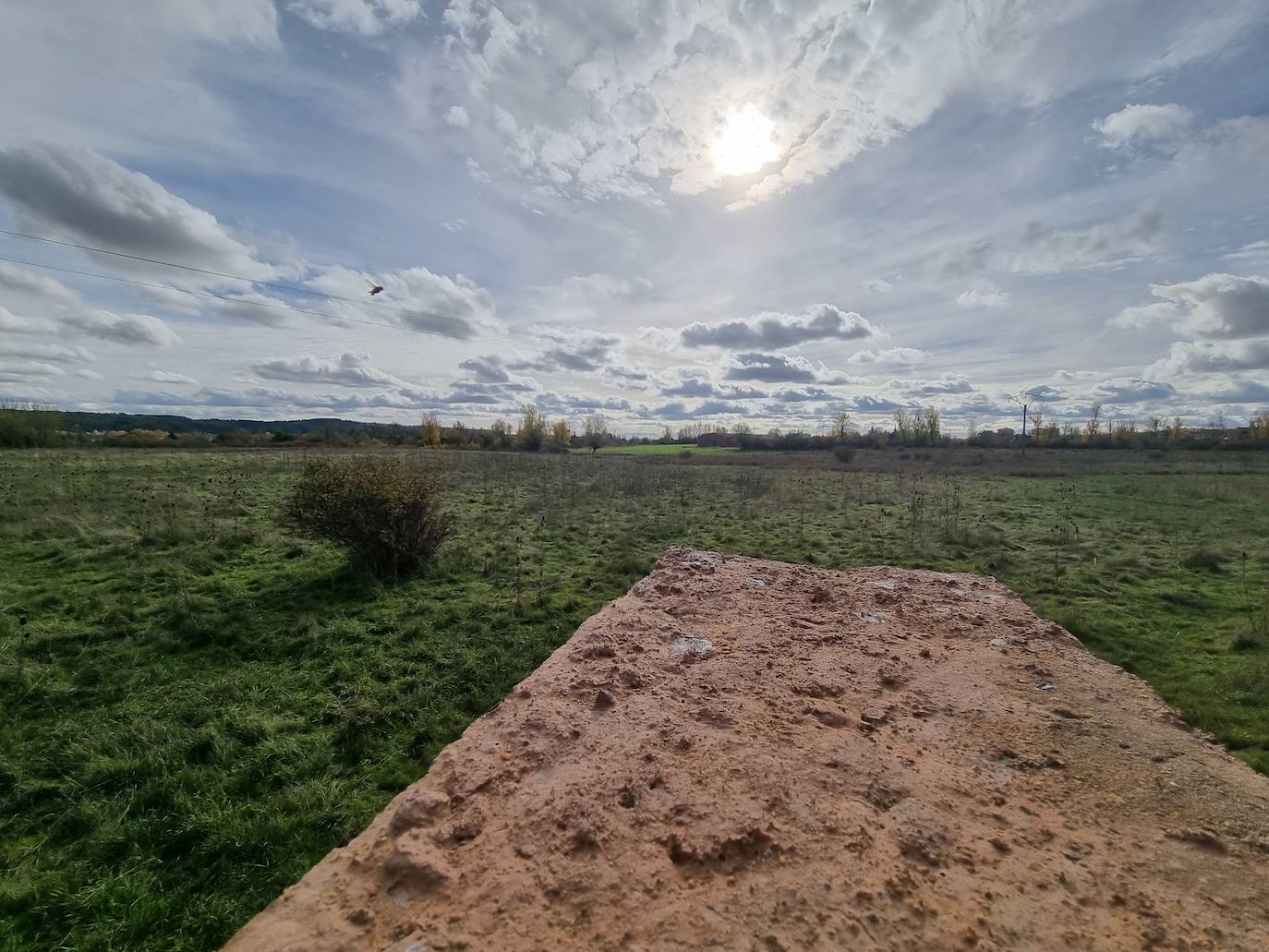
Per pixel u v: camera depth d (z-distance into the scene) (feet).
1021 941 5.47
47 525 25.55
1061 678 11.69
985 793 7.87
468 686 13.46
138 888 7.77
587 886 6.06
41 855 8.38
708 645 12.98
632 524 33.30
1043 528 32.50
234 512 32.01
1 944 7.03
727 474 68.18
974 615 15.57
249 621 16.39
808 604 16.43
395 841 6.84
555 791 7.57
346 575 20.71
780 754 8.55
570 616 18.04
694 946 5.34
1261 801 7.84
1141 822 7.38
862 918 5.65
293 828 8.95
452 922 5.66
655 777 7.90
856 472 74.59
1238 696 12.35
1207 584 20.93
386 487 21.24
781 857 6.48
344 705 12.39
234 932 7.25
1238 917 5.87
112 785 9.79
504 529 30.71
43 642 14.70
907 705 10.43
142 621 16.25
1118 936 5.58
